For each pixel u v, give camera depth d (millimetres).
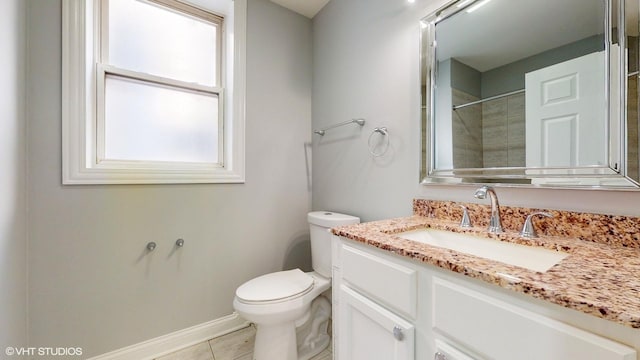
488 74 1093
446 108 1221
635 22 756
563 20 904
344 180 1778
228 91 1809
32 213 1186
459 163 1171
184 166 1683
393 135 1435
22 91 1116
